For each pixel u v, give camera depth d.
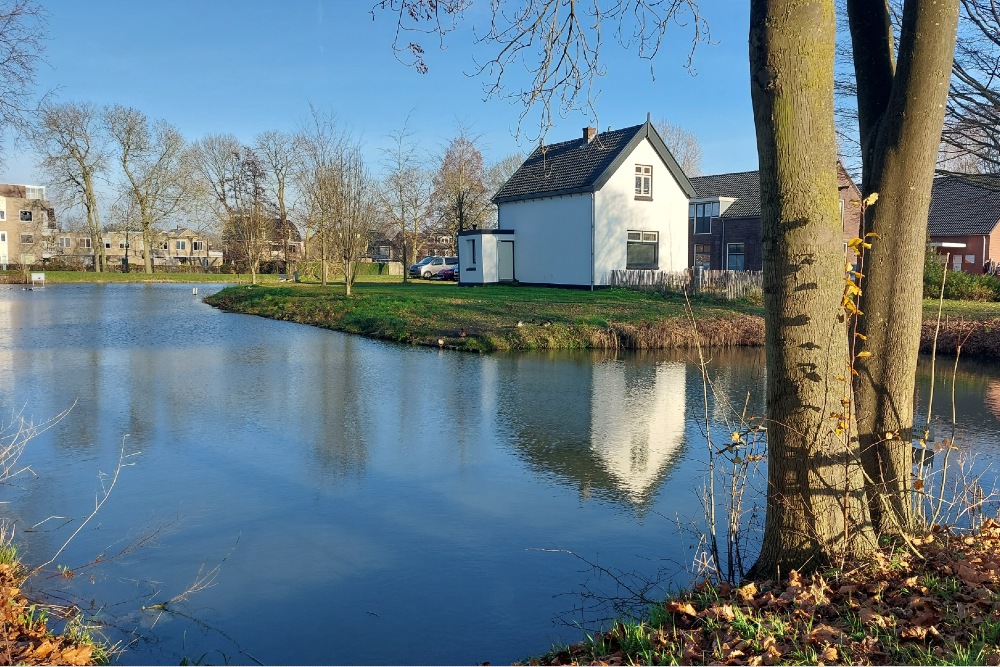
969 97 11.62
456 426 9.34
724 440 8.70
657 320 18.67
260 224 45.12
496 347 16.59
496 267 32.78
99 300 32.38
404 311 21.02
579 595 4.82
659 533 5.86
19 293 37.34
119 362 14.43
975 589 3.95
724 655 3.53
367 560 5.35
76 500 6.51
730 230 38.12
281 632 4.36
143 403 10.57
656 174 29.56
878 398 4.82
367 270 55.50
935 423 9.78
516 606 4.68
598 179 27.86
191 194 56.12
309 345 17.25
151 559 5.33
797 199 4.11
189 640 4.25
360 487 6.95
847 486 4.28
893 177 4.73
